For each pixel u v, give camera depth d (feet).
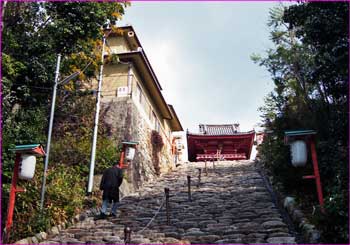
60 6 37.63
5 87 31.53
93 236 27.35
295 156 27.89
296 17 30.94
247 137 92.68
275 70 45.14
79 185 39.32
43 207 30.09
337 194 22.25
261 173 52.37
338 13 27.68
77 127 51.67
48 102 43.50
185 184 50.31
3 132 31.86
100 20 39.40
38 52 36.27
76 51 40.27
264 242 23.22
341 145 30.35
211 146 95.25
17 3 35.65
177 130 85.25
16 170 26.84
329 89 31.32
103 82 57.47
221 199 38.01
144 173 54.80
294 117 39.47
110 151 46.73
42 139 37.78
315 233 22.52
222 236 25.16
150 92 66.39
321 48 28.89
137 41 66.28
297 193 32.96
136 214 34.04
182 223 29.48
